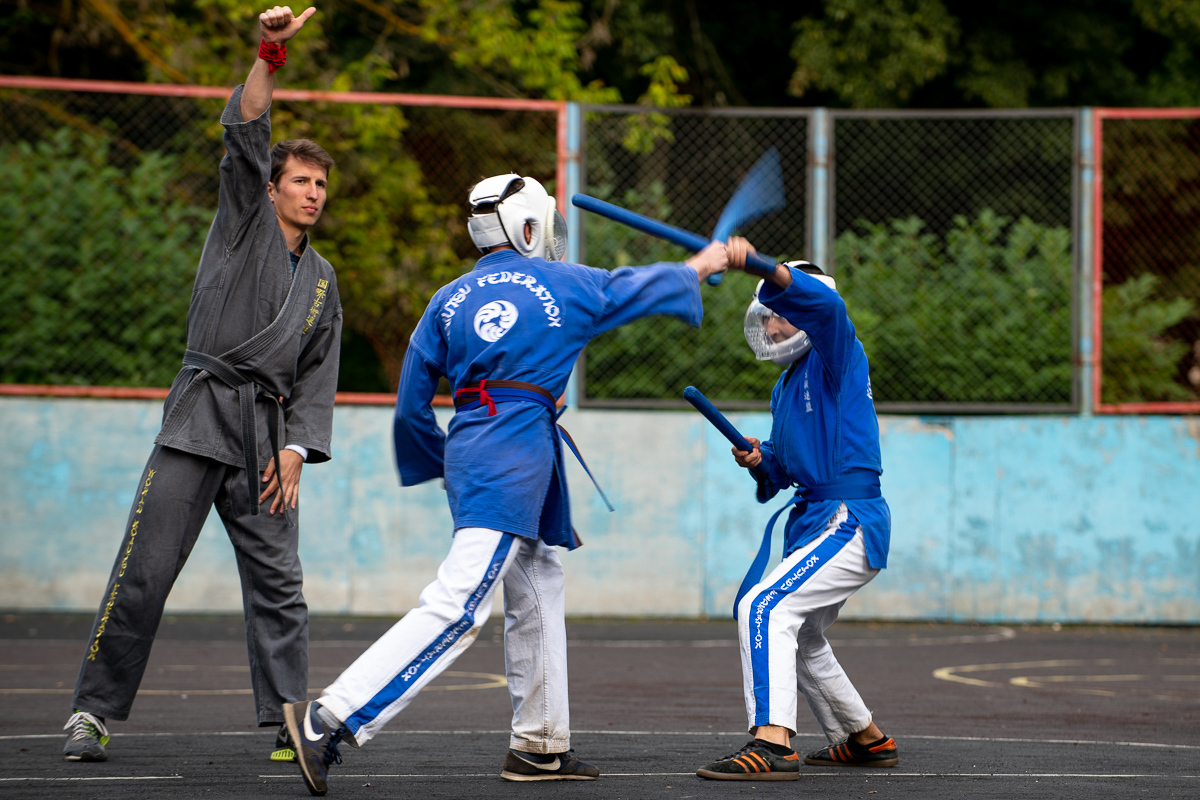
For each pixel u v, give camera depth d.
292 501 7.74
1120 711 10.71
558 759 7.02
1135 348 20.00
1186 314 20.00
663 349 19.41
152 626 7.57
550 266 6.80
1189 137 21.14
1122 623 18.84
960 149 20.00
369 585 18.77
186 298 19.41
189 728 9.09
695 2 32.19
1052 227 19.81
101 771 7.08
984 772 7.40
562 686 7.01
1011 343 19.31
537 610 6.98
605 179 19.58
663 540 18.97
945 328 19.38
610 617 18.89
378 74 24.41
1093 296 19.03
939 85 30.09
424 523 18.88
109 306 19.27
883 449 19.02
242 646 15.49
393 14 27.75
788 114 19.12
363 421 18.89
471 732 9.00
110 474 18.72
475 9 25.75
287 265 7.84
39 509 18.61
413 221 21.14
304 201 7.93
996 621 18.84
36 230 19.17
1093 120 19.03
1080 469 18.95
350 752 7.99
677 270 7.00
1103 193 21.33
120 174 19.52
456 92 28.12
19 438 18.64
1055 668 14.27
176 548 7.55
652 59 30.03
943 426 19.02
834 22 28.64
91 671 7.51
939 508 18.97
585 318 6.73
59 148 19.39
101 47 27.39
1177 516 18.92
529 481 6.51
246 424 7.59
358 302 20.78
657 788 6.71
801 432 7.52
